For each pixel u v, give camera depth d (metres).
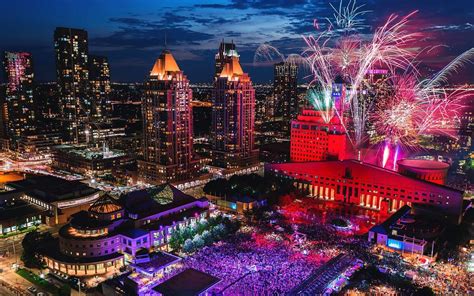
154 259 162.00
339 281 157.75
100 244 178.00
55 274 173.25
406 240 192.00
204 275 149.50
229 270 165.25
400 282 156.38
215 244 195.75
